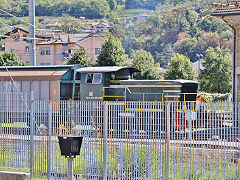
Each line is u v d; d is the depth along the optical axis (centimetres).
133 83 10081
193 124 5134
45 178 5712
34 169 5775
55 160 5694
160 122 5234
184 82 9600
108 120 5434
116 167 5403
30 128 5800
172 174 5238
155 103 5253
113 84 10519
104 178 5372
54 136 5700
